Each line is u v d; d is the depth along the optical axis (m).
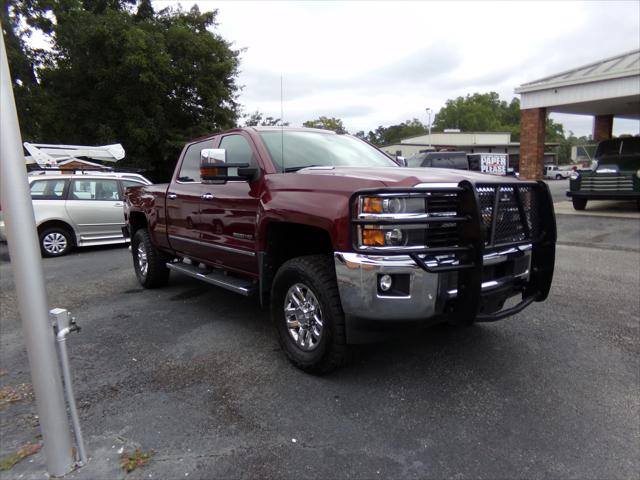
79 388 3.50
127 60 18.98
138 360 3.99
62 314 2.49
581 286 5.87
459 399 3.19
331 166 4.09
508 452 2.61
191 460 2.61
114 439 2.82
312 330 3.59
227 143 4.70
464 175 3.45
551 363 3.69
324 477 2.44
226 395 3.33
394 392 3.30
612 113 19.86
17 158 2.28
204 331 4.65
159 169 22.86
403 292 2.97
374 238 2.94
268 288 3.96
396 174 3.33
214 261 4.79
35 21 21.56
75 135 21.09
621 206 14.54
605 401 3.11
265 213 3.76
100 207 10.07
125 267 8.20
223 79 23.02
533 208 3.69
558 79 15.96
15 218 2.29
